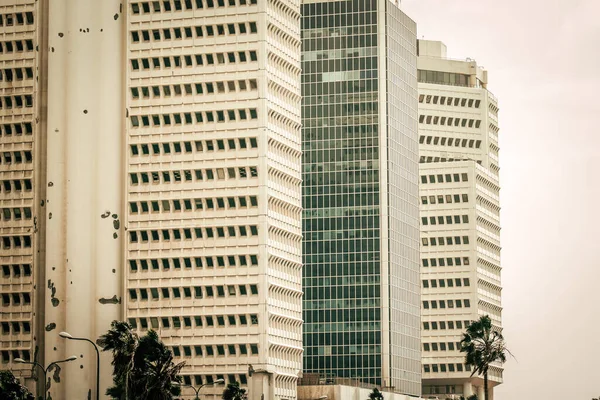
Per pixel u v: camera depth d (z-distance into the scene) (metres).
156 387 182.75
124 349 182.00
